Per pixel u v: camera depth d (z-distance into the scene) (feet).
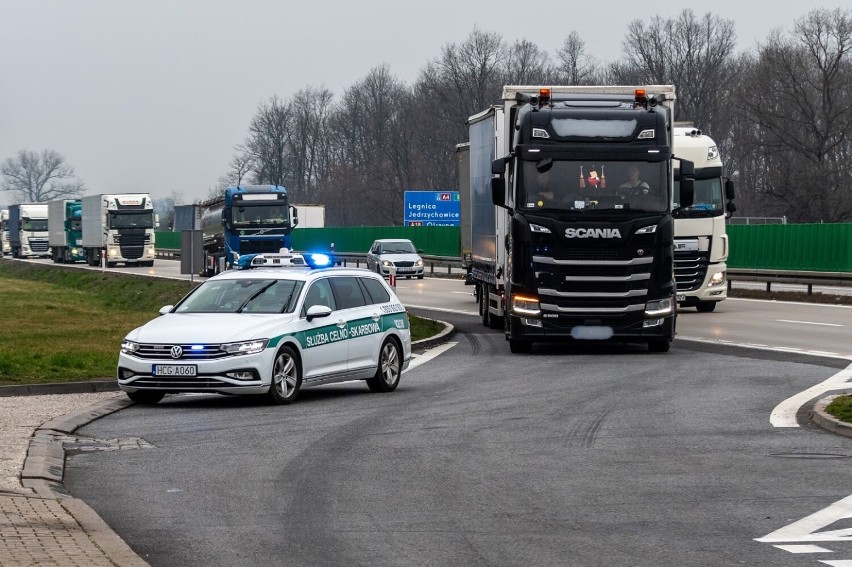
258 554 30.78
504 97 98.58
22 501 35.65
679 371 76.74
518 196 87.51
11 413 57.41
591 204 86.58
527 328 87.81
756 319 122.01
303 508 36.63
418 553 30.73
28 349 90.48
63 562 28.32
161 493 39.06
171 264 355.56
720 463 43.88
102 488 39.88
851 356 84.69
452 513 35.70
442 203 319.06
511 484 40.24
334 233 342.03
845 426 50.47
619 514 35.29
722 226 128.88
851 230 156.66
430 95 412.16
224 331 61.87
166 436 51.70
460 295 182.19
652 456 45.55
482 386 70.64
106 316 138.31
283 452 47.19
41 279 291.99
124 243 303.07
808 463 43.68
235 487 40.04
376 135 455.22
